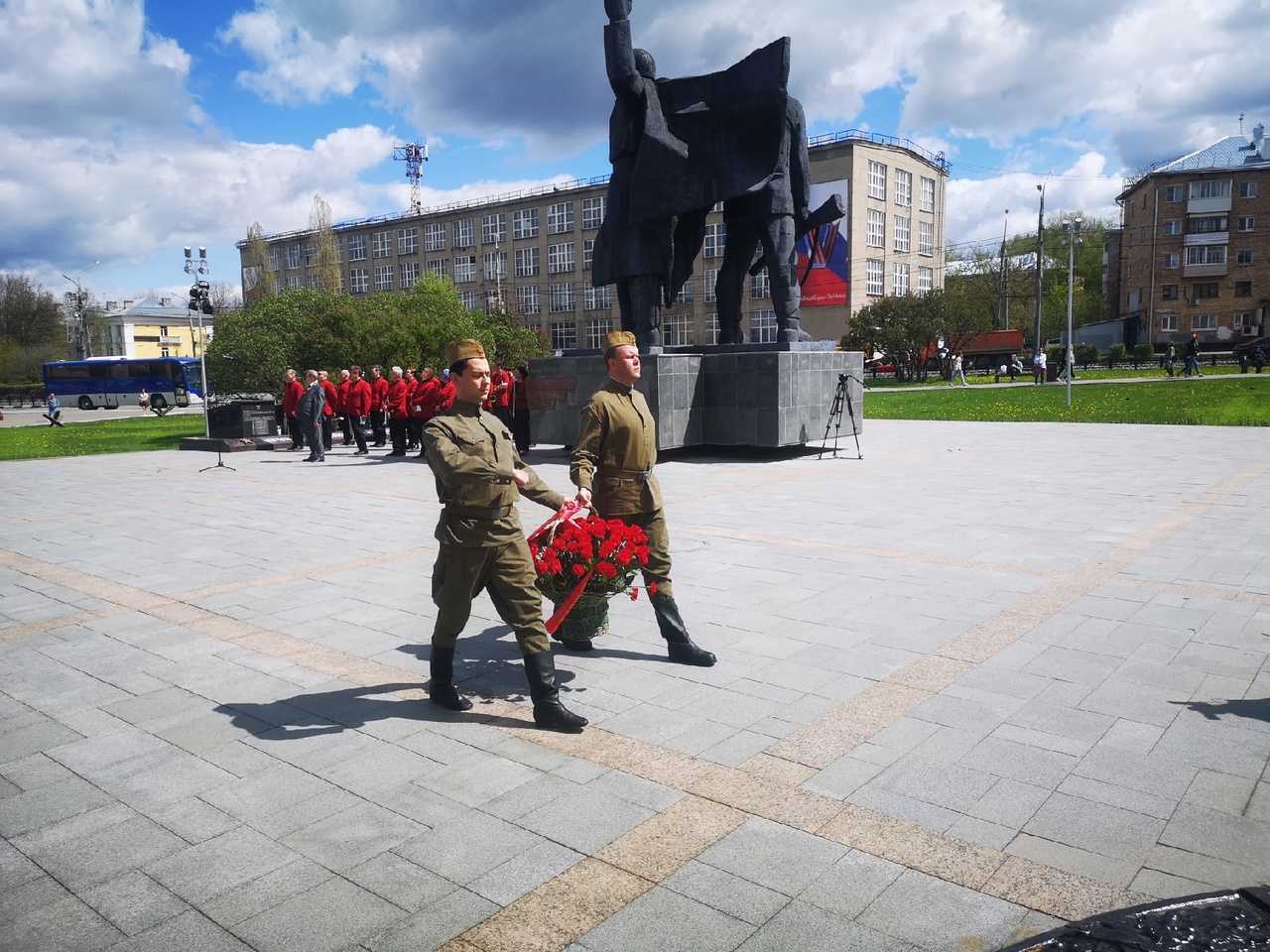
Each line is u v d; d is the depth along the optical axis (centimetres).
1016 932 256
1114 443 1642
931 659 489
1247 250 6494
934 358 5603
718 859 298
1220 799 332
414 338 3048
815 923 262
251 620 600
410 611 616
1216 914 179
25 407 6200
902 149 6606
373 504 1130
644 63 1416
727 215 1545
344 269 9031
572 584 493
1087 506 966
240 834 321
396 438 1791
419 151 8644
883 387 4578
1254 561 695
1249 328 6550
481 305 7988
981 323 5750
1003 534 824
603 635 535
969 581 655
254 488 1325
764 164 1378
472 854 304
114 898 282
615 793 345
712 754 378
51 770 377
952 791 341
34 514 1110
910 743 384
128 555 829
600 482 504
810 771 360
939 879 284
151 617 614
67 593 689
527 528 964
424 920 267
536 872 292
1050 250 7525
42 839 320
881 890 279
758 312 6538
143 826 328
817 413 1509
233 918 271
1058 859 294
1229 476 1166
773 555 753
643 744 390
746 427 1465
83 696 463
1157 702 423
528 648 411
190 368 5644
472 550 406
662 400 1416
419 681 476
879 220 6450
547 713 406
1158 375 4231
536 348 4981
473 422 417
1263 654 486
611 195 1487
